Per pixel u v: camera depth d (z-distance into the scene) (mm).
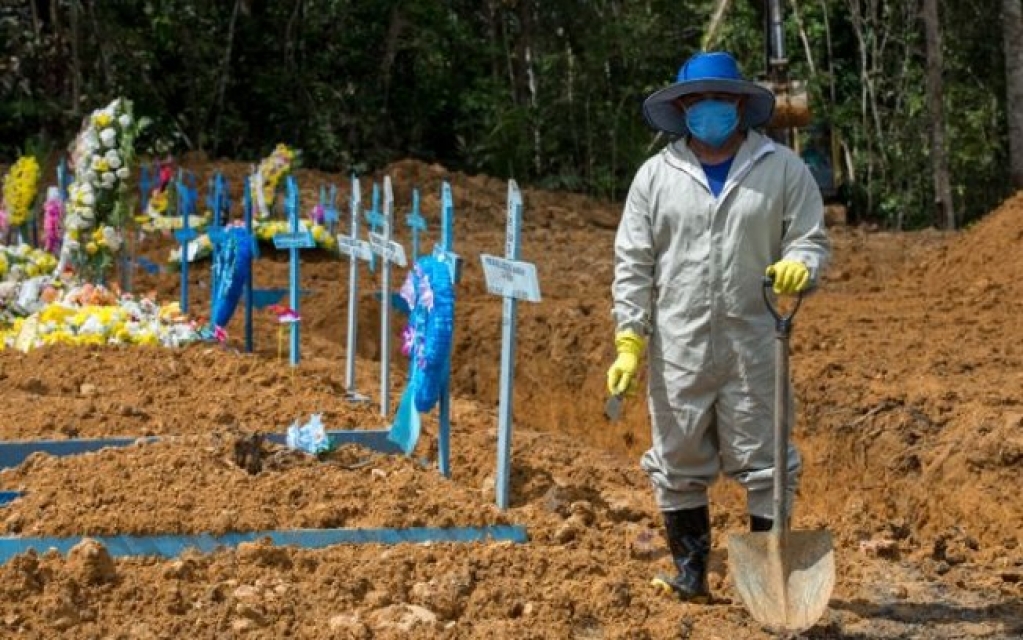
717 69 6012
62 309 10938
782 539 5895
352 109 31188
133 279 15211
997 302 13586
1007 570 7098
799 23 30766
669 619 6031
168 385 9609
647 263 6219
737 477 6281
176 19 29516
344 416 8938
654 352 6266
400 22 30844
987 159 31047
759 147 6141
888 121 31250
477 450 8477
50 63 28594
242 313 13984
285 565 6398
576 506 7328
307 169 28156
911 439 9086
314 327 14352
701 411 6195
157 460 7406
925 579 6895
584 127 31141
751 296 6113
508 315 7164
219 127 30156
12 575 5957
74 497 6887
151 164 19562
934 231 23516
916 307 13633
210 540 6586
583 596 6184
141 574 6227
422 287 7668
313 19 30891
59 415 8562
